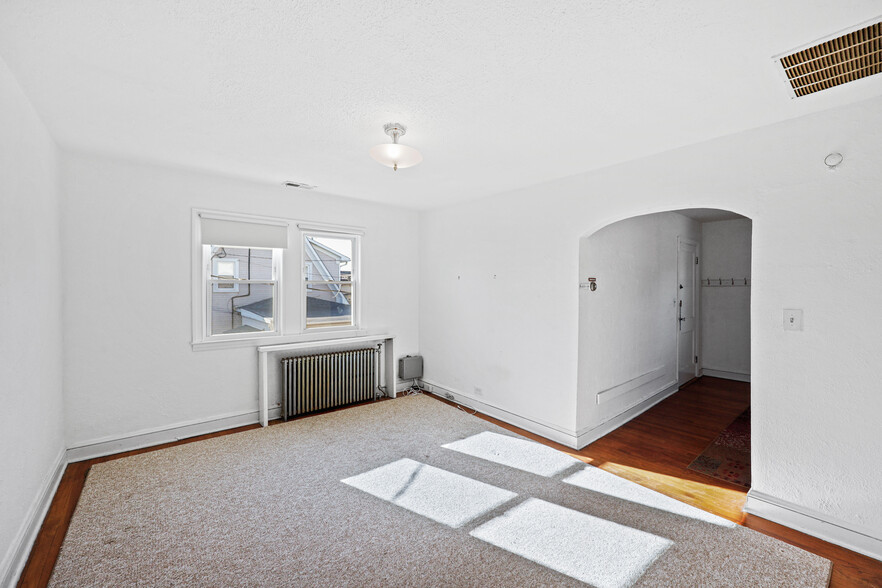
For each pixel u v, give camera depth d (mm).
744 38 1524
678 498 2545
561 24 1447
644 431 3729
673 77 1822
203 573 1848
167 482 2693
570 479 2791
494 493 2596
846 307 2059
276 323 4082
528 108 2154
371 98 2055
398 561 1945
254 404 3902
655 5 1339
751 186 2391
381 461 3059
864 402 2012
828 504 2121
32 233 2162
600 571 1886
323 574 1851
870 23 1409
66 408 2938
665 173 2803
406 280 5137
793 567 1910
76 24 1453
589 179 3291
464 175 3445
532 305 3773
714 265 5797
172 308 3402
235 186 3701
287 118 2297
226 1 1328
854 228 2031
